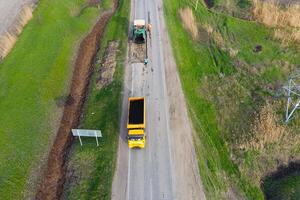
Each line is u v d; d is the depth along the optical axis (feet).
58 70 164.86
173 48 177.88
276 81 168.35
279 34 193.06
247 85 164.66
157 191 113.39
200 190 113.70
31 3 208.54
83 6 219.20
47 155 130.82
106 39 188.85
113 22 201.67
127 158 123.85
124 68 165.37
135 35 178.60
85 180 117.39
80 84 163.43
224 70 171.94
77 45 186.70
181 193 112.68
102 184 115.03
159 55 173.17
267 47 187.52
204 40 189.98
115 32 193.36
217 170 122.52
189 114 141.49
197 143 129.70
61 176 123.34
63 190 117.19
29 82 153.89
